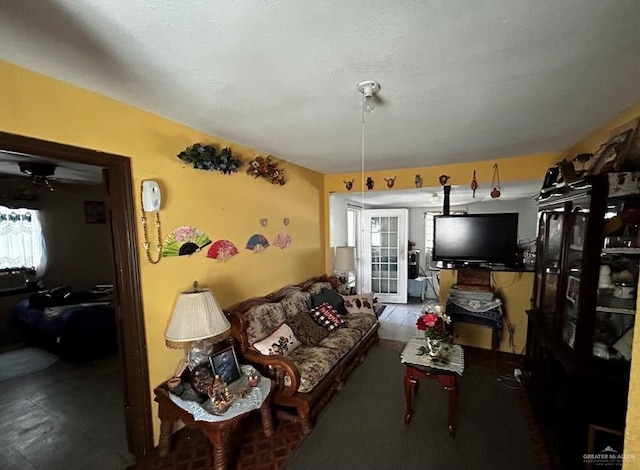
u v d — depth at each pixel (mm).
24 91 1414
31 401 2609
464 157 3350
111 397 2664
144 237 1969
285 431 2193
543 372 2195
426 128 2324
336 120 2135
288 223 3592
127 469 1861
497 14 1039
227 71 1439
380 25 1097
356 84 1583
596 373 1593
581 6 998
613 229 1588
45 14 1016
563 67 1409
